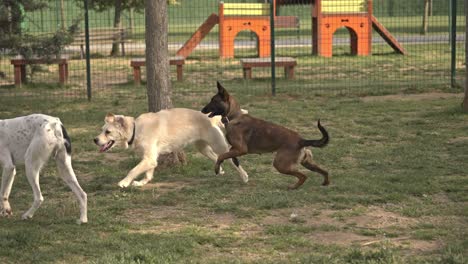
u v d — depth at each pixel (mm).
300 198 10344
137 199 10500
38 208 9984
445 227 8906
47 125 9156
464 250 7914
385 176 11508
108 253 8023
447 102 18906
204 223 9320
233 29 32250
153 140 11266
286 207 9984
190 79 25375
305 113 17922
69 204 10172
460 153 13156
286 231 8844
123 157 13680
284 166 10844
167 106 12875
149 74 12805
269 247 8242
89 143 14797
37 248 8297
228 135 11203
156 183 11594
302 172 12047
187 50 32344
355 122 16578
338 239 8547
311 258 7660
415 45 34781
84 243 8461
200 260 7797
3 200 9641
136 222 9414
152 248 8164
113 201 10445
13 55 23391
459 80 23172
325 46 32312
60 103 20266
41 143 9117
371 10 32500
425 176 11438
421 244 8273
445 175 11625
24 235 8555
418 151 13352
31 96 21781
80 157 13664
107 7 36906
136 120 11305
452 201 10180
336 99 20328
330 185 11047
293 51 34531
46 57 23641
